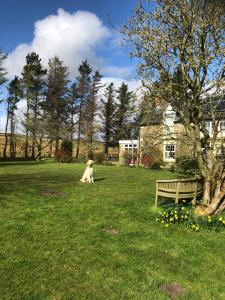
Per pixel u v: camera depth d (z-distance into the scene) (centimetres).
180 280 545
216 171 958
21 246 655
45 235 729
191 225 835
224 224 831
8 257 600
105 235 748
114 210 987
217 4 958
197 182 1058
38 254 620
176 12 960
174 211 877
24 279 519
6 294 473
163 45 973
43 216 885
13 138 5291
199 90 962
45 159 4506
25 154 5003
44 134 4603
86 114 5438
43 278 525
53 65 5434
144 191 1359
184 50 951
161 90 990
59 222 836
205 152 1015
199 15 941
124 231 785
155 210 993
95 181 1681
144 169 2716
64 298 470
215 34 959
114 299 475
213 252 678
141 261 612
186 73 961
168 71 1009
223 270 595
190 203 1050
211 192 973
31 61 5234
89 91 5875
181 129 1859
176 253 662
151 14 991
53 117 5141
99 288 504
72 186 1449
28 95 5175
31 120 4553
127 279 537
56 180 1652
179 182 986
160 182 1016
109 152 5891
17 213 905
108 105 5775
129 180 1755
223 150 969
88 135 4669
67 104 5756
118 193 1295
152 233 779
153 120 1075
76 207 1008
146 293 496
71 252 636
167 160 2925
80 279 528
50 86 5428
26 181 1570
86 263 589
